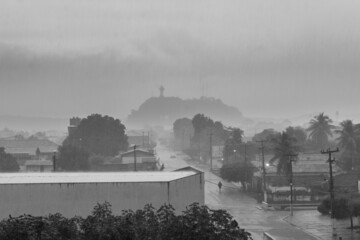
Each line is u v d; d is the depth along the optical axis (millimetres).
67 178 31484
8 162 87250
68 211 29703
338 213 44219
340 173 67312
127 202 29984
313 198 58875
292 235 40844
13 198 29594
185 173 33469
